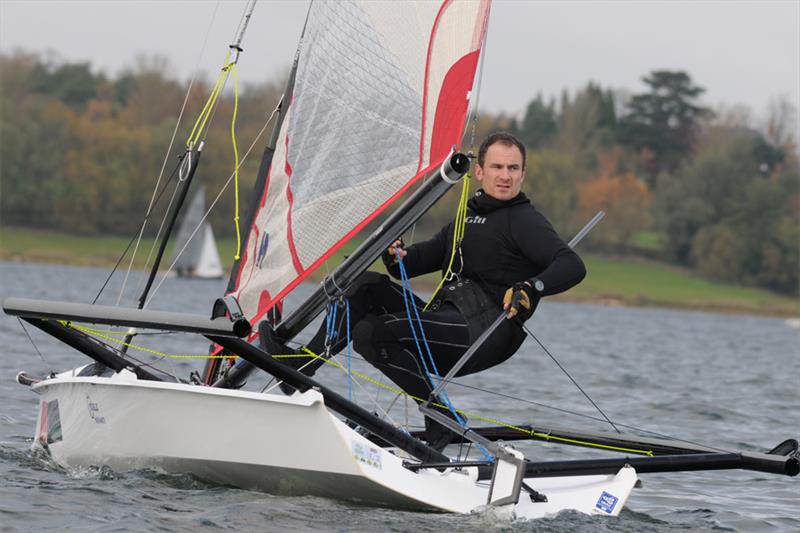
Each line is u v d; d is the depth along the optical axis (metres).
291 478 18.70
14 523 17.41
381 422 18.94
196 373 21.78
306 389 18.31
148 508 18.30
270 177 21.23
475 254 20.42
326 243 20.00
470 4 19.34
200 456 19.08
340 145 20.33
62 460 21.72
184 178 21.08
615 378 57.28
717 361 83.19
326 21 20.92
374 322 19.64
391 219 18.50
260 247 20.98
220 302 17.02
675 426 38.47
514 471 18.44
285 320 20.09
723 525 21.61
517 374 55.19
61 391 21.59
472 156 17.73
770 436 36.84
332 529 17.39
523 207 20.39
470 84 19.23
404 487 18.28
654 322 185.75
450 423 19.19
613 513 19.92
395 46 20.03
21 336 53.53
